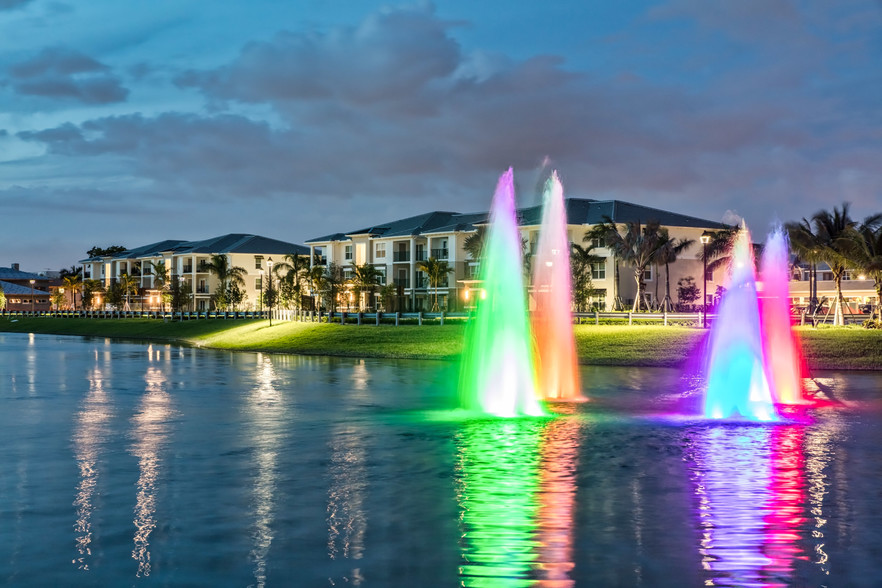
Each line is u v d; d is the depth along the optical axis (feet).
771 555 43.57
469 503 54.34
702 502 54.70
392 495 56.54
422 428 86.43
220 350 241.76
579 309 274.98
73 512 51.88
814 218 225.35
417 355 203.21
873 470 65.05
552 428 86.79
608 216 292.81
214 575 40.57
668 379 140.77
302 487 58.95
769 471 64.69
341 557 43.27
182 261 487.20
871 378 140.36
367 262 388.57
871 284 309.22
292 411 99.66
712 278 312.09
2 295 607.78
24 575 40.52
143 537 46.65
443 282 347.77
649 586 39.24
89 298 526.98
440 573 40.91
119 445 75.92
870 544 45.37
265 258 458.50
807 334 179.11
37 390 124.16
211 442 77.66
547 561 42.70
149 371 160.76
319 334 246.88
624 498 55.77
